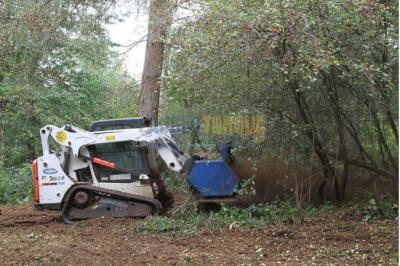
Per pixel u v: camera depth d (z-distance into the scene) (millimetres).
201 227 8430
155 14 11320
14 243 7723
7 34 14477
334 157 9375
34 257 6777
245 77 8000
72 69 19578
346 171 9625
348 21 6855
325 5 6750
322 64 6559
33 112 17969
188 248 7148
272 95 8406
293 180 9453
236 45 7031
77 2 13773
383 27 7266
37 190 9430
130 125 9891
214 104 8461
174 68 8500
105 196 9406
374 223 8438
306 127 8578
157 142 9492
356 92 7973
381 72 7094
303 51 6637
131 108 16922
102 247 7316
